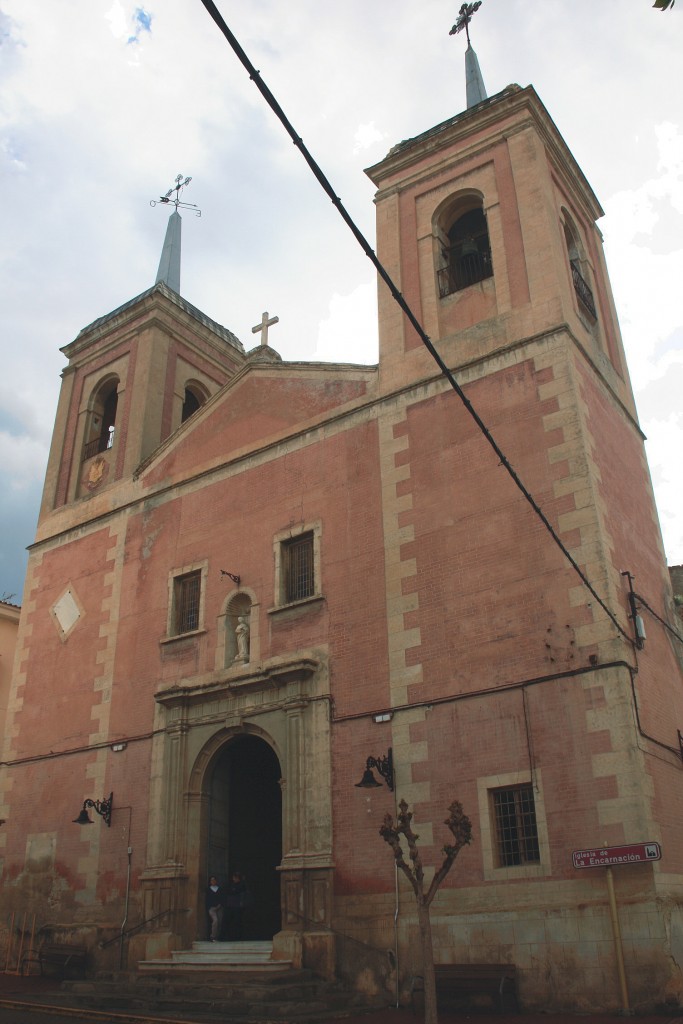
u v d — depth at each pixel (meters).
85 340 28.47
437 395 18.47
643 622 15.80
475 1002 13.43
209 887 18.31
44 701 22.94
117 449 25.27
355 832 16.00
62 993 16.28
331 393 20.41
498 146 20.69
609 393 19.14
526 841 14.33
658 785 14.23
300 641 18.30
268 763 21.34
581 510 15.68
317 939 15.56
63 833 20.67
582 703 14.37
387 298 20.58
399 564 17.47
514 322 18.25
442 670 16.09
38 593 24.86
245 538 20.44
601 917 13.08
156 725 19.94
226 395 22.67
